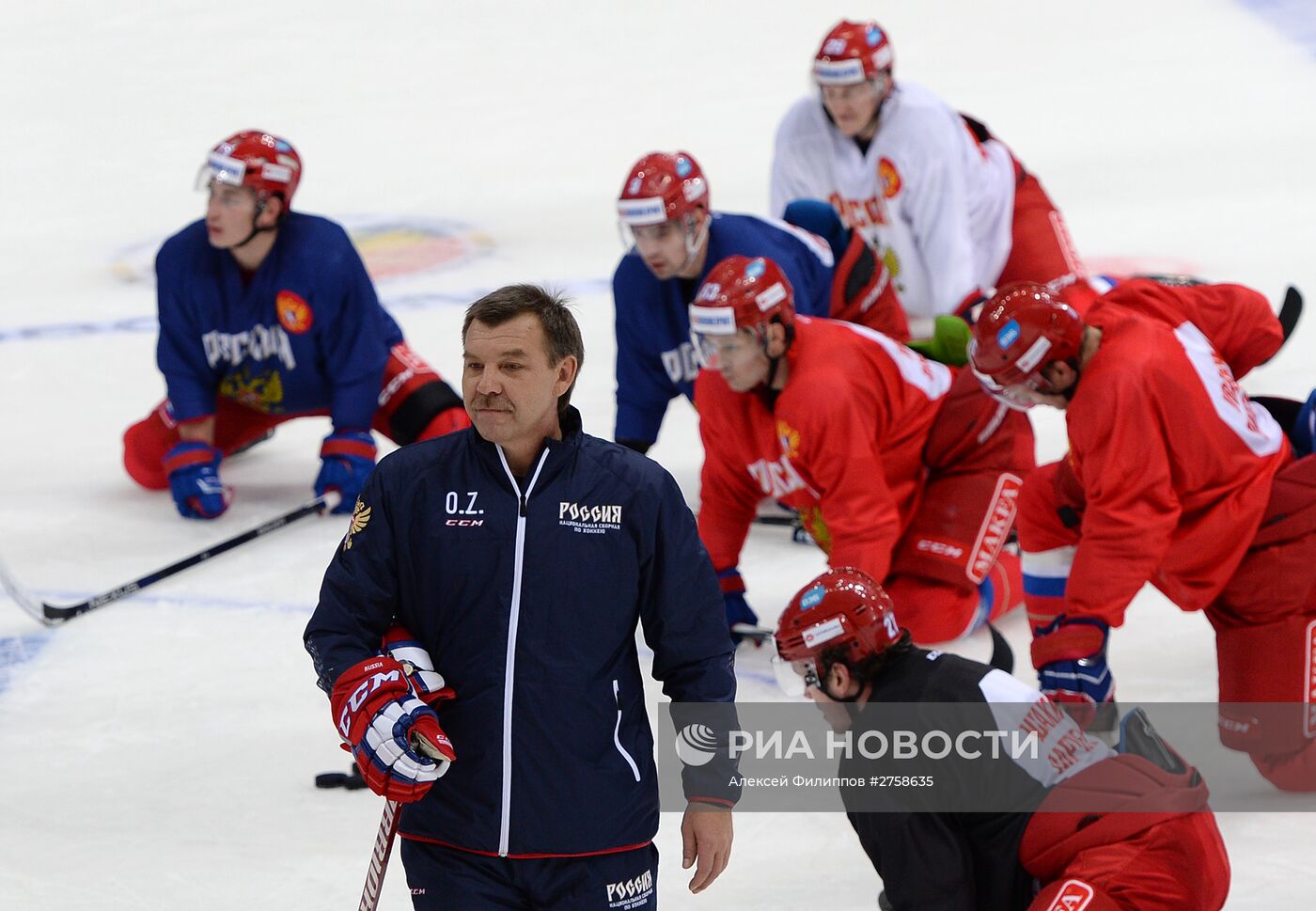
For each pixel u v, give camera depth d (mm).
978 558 18719
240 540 21812
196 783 16531
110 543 22875
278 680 18797
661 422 22531
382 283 34031
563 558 10648
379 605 10820
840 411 17578
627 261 21641
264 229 22406
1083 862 11586
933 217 26188
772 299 17344
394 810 10867
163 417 24281
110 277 35969
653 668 11234
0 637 19984
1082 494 15992
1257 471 15211
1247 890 13812
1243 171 37938
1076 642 14992
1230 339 16844
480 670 10695
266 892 14461
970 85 48250
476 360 10438
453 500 10680
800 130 26922
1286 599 15297
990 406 18734
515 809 10727
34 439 27062
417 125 48125
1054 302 14820
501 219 38781
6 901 14398
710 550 19234
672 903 14141
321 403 24109
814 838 15211
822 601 12195
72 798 16281
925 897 11852
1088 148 41062
